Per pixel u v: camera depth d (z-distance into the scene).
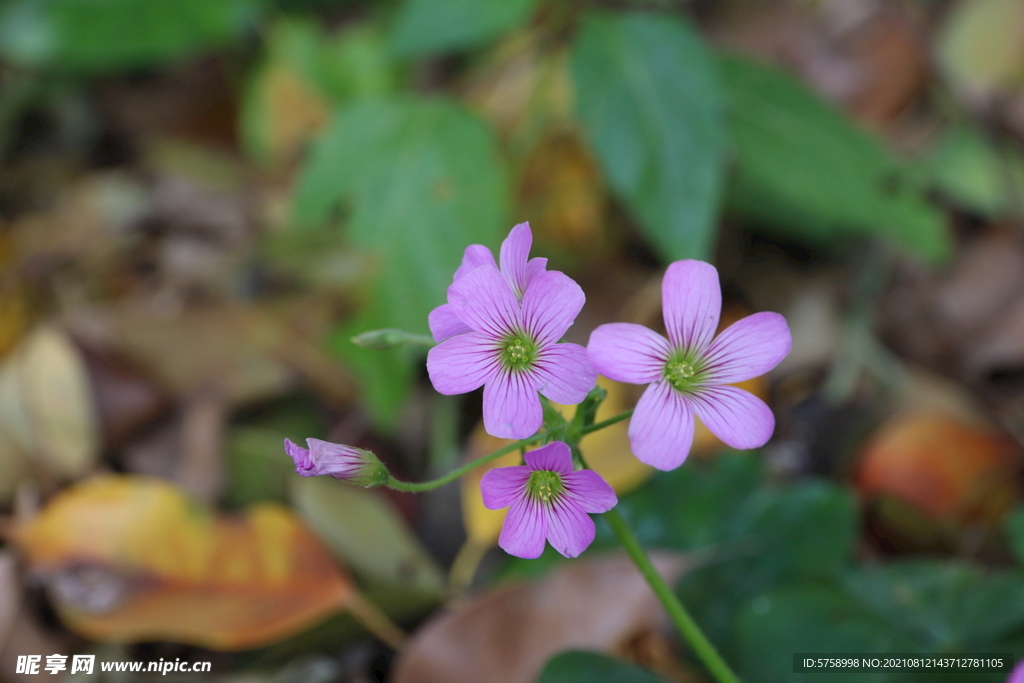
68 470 0.30
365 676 0.29
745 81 0.32
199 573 0.28
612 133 0.31
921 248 0.33
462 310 0.25
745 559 0.29
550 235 0.35
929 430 0.30
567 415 0.30
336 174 0.31
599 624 0.28
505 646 0.28
